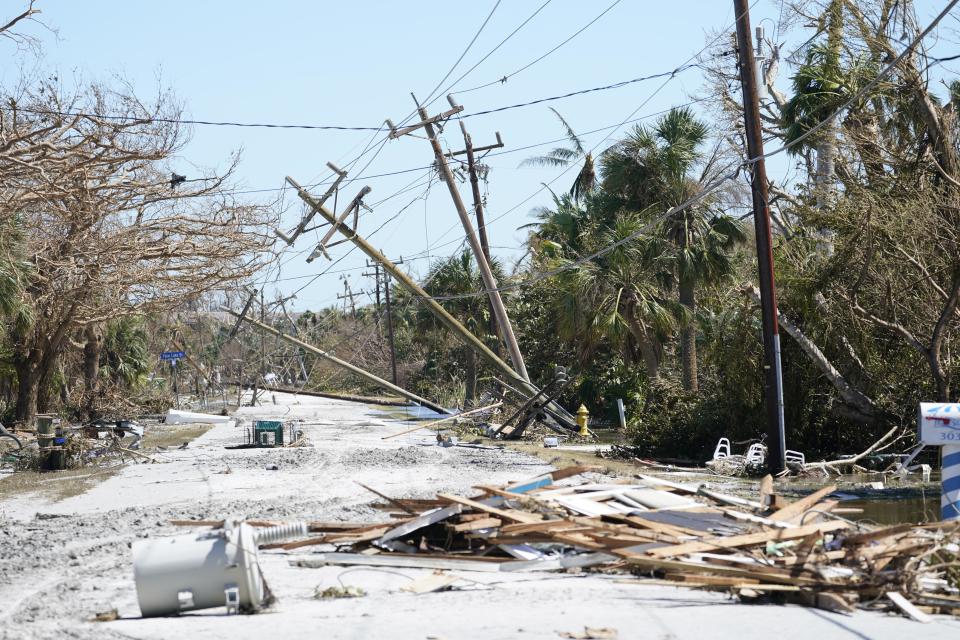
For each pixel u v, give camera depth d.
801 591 14.72
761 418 47.69
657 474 40.53
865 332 44.22
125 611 15.28
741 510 21.88
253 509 28.97
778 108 61.41
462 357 124.56
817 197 47.69
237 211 62.09
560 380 62.38
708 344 55.62
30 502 33.88
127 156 47.44
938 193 42.94
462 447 56.31
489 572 18.25
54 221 63.97
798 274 45.56
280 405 130.88
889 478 38.38
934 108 43.81
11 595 17.06
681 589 15.82
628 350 80.00
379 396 151.50
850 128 47.50
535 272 98.38
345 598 15.84
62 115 44.09
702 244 71.25
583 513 20.30
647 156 73.62
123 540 23.42
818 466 40.12
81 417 78.38
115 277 64.56
